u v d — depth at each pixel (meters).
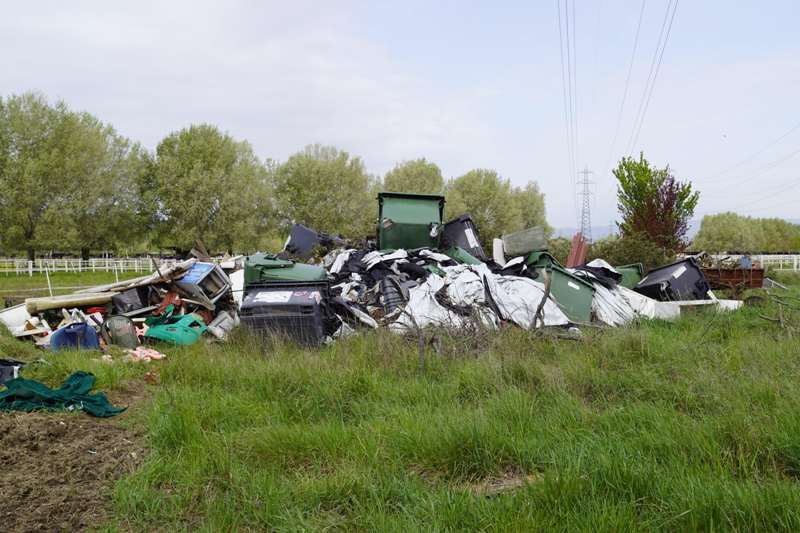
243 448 4.94
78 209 38.38
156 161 45.66
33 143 37.75
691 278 13.23
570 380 6.61
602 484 3.95
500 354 7.46
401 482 4.21
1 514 3.85
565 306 11.14
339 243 16.33
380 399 6.25
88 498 4.14
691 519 3.45
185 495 4.12
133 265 35.72
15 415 5.69
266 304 9.06
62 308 11.24
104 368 7.52
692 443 4.59
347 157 50.72
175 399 6.13
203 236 44.47
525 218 70.25
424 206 14.70
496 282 11.10
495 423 5.06
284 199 49.06
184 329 10.19
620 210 23.33
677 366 7.12
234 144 47.72
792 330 8.90
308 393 6.38
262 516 3.79
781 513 3.44
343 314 10.34
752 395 5.83
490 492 4.15
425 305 10.36
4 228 36.50
